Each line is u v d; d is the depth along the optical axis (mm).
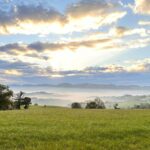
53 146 21406
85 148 21250
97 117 47750
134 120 42000
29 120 40969
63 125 34562
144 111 69188
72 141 23406
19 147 21547
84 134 27312
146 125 35062
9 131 28859
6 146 21875
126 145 22844
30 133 27453
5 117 47250
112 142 23734
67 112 64500
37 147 21062
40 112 64438
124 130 30000
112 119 43906
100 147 21859
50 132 28062
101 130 29719
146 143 23797
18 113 60281
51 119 42938
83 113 60156
